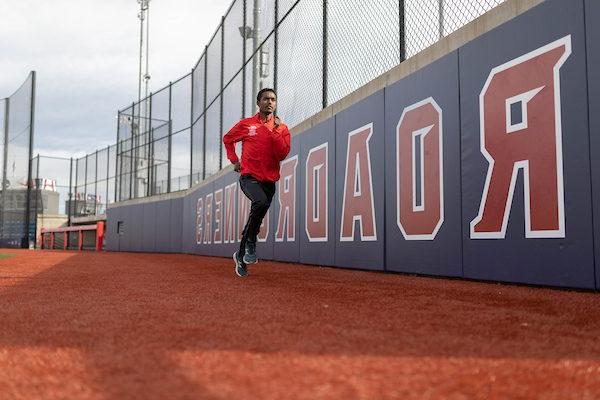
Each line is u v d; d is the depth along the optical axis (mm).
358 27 5977
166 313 2248
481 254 3750
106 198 21719
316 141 6668
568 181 3031
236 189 10148
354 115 5715
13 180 22859
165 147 16547
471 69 3918
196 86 14602
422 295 2990
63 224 25109
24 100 22422
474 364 1324
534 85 3312
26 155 21828
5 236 23250
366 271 5348
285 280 4168
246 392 1069
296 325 1923
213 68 12969
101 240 19750
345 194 5840
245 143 4316
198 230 13148
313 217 6633
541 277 3215
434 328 1865
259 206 4242
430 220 4355
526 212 3344
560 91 3109
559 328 1874
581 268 2941
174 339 1646
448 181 4137
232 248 10289
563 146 3072
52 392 1083
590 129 2898
